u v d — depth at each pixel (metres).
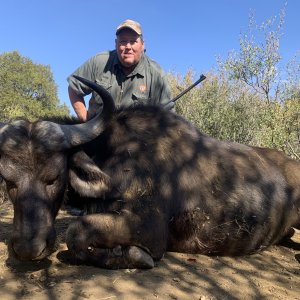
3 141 1.13
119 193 1.27
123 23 1.78
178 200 1.34
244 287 1.15
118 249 1.21
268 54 3.38
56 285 1.07
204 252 1.41
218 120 3.97
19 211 1.09
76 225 1.19
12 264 1.19
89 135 1.21
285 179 1.56
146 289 1.07
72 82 1.86
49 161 1.14
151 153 1.34
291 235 1.67
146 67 1.88
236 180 1.45
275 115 3.14
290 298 1.11
